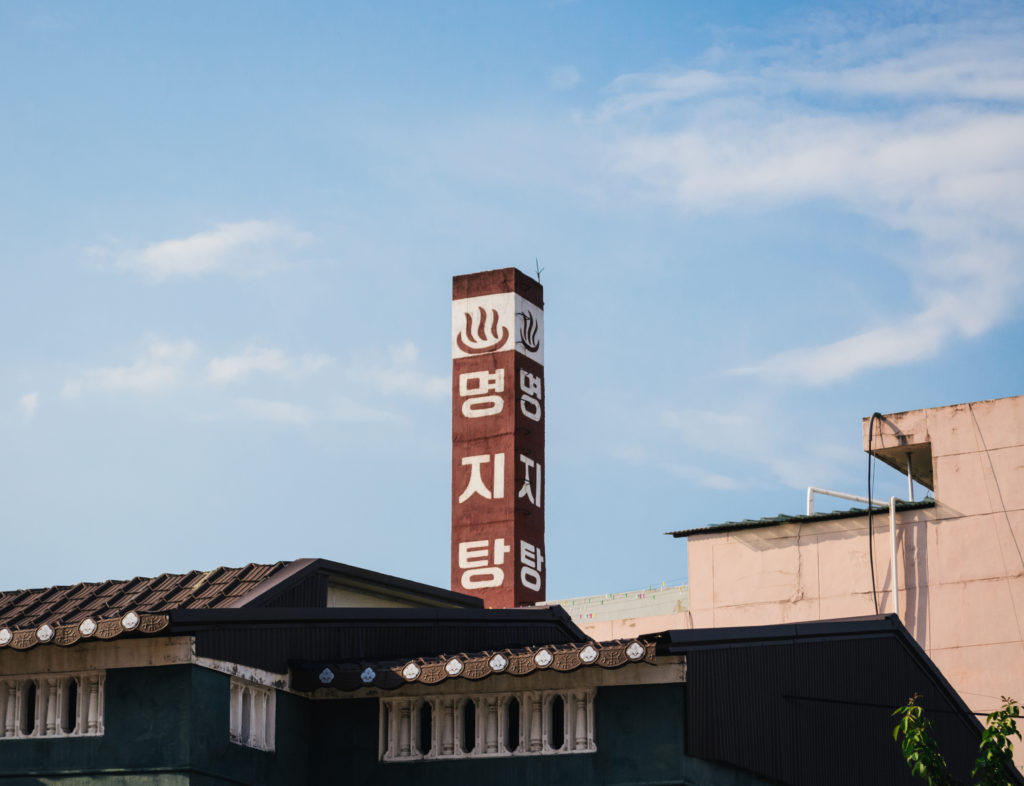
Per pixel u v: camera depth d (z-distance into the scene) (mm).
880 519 31953
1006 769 18266
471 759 18969
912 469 33438
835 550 32156
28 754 18250
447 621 20875
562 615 21984
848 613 31609
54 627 17750
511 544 37344
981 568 30781
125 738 17891
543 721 18828
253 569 21328
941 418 32031
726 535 33469
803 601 32156
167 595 20641
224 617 18406
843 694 20281
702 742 18281
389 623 20406
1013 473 31031
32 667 18500
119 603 20688
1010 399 31438
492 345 39125
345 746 19516
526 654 18250
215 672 18172
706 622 33156
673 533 34094
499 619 21406
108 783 17797
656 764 18141
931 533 31422
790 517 32781
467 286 39875
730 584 33094
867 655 20781
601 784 18281
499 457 38125
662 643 18391
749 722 18906
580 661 18047
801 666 19844
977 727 22266
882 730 20688
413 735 19344
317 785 19484
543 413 39406
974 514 31141
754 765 18797
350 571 21875
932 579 31141
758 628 19297
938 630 30781
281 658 19219
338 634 19906
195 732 17703
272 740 18859
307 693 19656
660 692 18422
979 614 30547
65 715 18406
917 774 20219
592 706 18688
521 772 18688
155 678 17969
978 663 30266
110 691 18141
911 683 21344
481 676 18328
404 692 19500
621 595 37406
